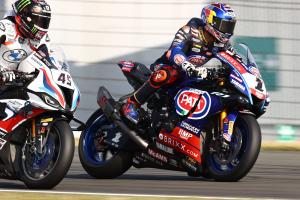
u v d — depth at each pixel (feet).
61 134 70.59
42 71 71.15
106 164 84.89
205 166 81.82
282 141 118.01
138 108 84.64
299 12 118.93
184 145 81.61
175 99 82.38
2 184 78.95
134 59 119.24
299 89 118.52
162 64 84.58
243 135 79.46
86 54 120.16
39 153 71.36
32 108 70.49
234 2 118.42
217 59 81.41
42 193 69.72
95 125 87.15
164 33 118.21
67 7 120.16
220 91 80.23
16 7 73.31
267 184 80.79
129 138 84.28
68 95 71.10
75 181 82.53
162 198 67.56
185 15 117.60
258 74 81.10
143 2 118.73
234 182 81.10
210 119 80.79
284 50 118.93
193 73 79.66
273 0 119.03
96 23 119.96
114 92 119.55
